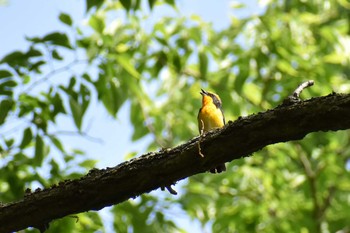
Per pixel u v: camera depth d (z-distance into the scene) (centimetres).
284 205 1329
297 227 1307
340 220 1438
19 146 917
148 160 557
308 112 497
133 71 1006
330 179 1371
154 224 1166
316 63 1363
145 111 1321
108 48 1095
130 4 884
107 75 991
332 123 492
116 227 1112
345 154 1407
